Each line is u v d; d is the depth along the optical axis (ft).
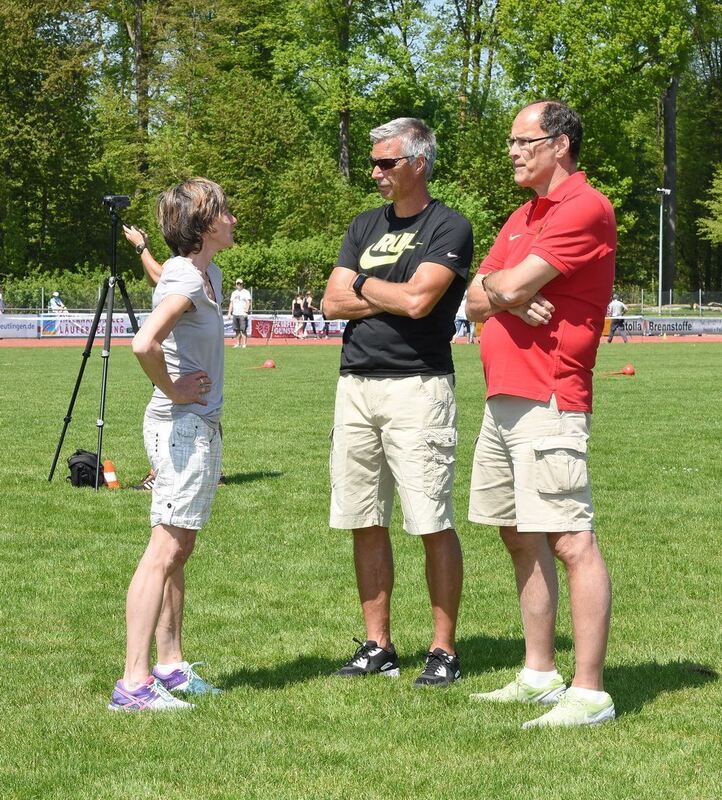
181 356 19.26
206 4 220.02
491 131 241.35
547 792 15.33
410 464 20.44
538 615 19.43
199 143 223.10
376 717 18.56
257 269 205.87
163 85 220.23
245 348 151.12
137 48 222.07
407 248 20.71
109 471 40.88
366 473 21.21
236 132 221.46
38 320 179.01
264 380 89.66
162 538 19.34
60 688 20.24
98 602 26.32
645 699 19.29
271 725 18.20
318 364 111.96
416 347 20.56
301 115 240.53
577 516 18.17
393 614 25.30
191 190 19.38
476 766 16.31
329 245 210.18
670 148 258.16
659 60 226.38
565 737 17.46
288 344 169.17
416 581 28.09
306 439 53.57
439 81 243.81
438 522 20.45
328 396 75.20
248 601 26.48
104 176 223.10
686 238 305.94
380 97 242.78
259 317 191.11
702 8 229.86
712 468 44.86
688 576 28.45
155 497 19.33
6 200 211.61
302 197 216.95
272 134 223.71
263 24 250.16
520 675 19.67
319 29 241.76
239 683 20.67
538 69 221.46
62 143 214.90
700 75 297.53
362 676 21.01
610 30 220.43
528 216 19.11
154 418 19.40
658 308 221.25
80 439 52.85
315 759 16.67
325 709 18.99
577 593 18.21
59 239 219.61
